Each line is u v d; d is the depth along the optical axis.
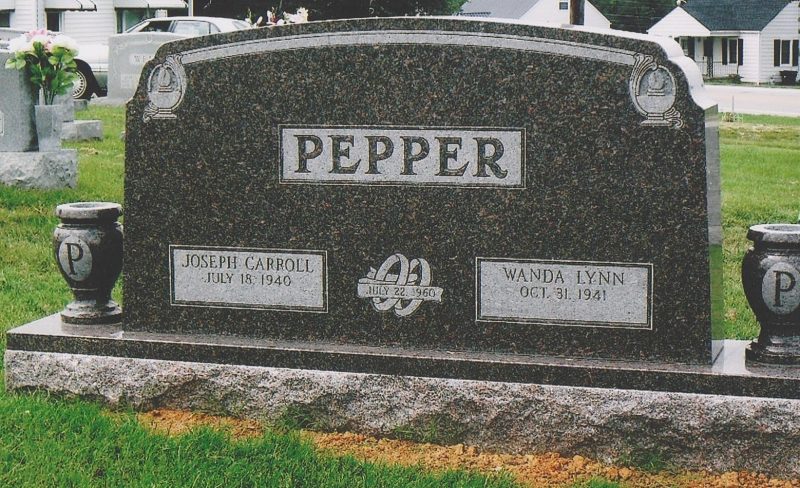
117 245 4.00
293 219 3.82
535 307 3.69
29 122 6.77
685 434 3.56
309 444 3.66
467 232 3.71
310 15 23.20
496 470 3.58
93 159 8.04
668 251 3.60
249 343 3.84
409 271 3.76
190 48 3.83
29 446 3.63
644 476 3.55
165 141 3.87
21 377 3.94
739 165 9.02
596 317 3.65
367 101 3.74
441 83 3.69
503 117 3.66
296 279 3.83
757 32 33.00
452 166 3.71
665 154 3.57
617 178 3.61
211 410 3.84
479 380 3.67
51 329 3.96
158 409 3.87
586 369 3.61
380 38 3.72
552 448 3.64
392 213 3.75
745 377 3.52
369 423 3.75
